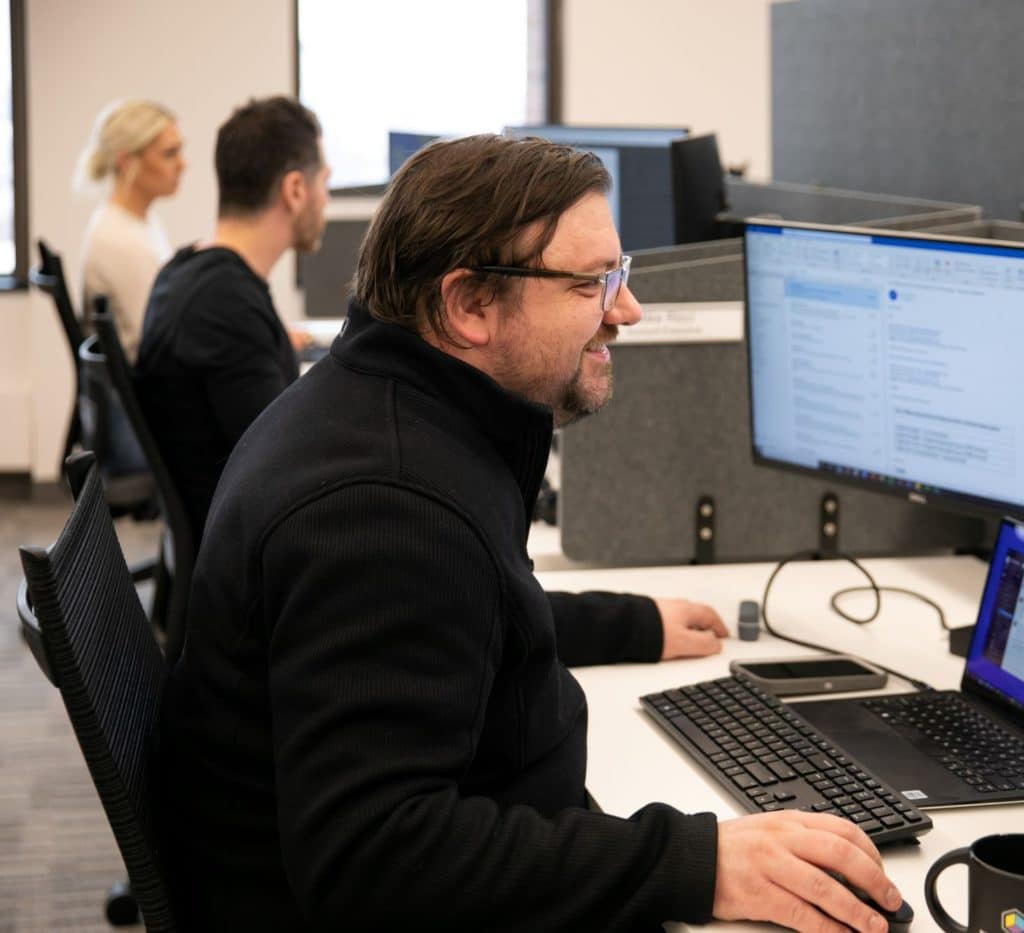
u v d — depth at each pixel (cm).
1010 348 144
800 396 171
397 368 107
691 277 183
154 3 480
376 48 507
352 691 94
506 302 108
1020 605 130
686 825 100
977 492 153
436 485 100
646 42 530
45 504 488
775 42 330
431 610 97
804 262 164
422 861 94
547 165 107
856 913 97
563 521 187
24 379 494
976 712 133
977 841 90
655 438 187
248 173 243
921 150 293
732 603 172
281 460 103
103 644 106
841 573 185
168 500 235
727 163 543
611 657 151
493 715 108
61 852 242
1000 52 271
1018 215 271
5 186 495
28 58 475
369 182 512
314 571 96
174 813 111
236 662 104
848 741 128
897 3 293
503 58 521
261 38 489
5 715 304
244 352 233
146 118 351
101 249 348
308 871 95
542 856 97
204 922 110
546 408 110
